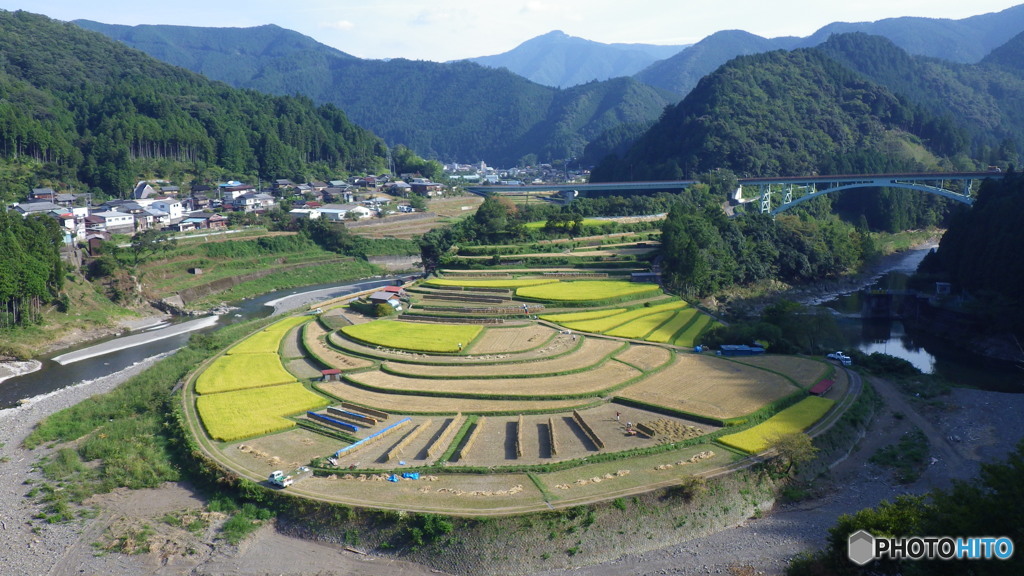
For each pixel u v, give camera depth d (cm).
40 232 16912
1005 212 17475
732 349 13350
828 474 9212
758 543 7612
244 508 8156
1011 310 15462
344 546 7556
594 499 7719
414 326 15225
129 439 10206
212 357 13762
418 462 8781
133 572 7225
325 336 14900
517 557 7238
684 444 9125
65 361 14588
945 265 19738
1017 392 12719
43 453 10019
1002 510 5994
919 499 6962
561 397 10856
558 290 17462
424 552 7325
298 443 9500
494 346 13588
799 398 10900
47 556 7494
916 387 12262
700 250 18975
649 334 14438
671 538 7706
